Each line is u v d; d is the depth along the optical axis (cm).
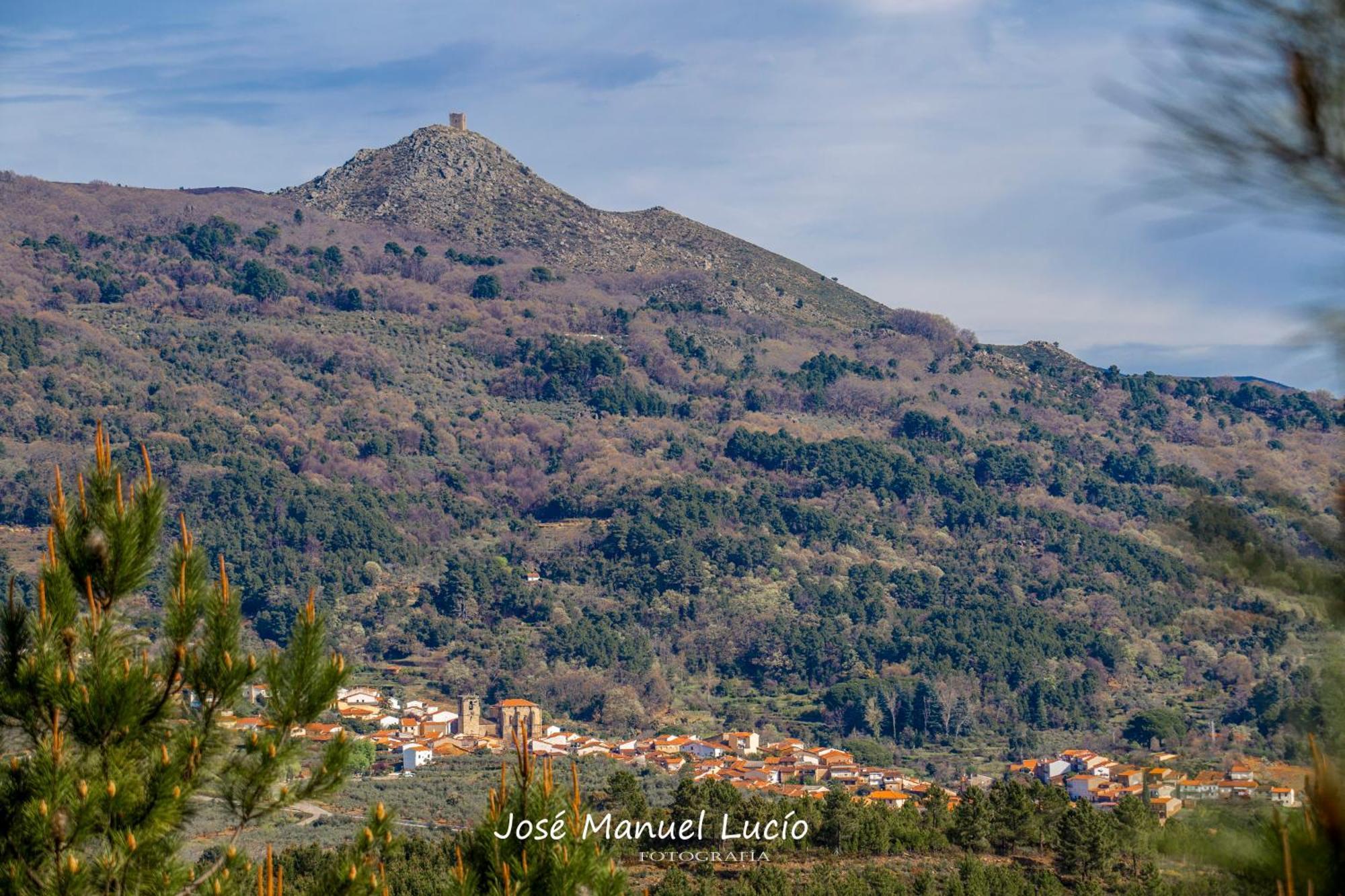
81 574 2705
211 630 2741
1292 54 899
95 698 2542
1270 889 988
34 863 2475
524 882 2672
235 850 2762
